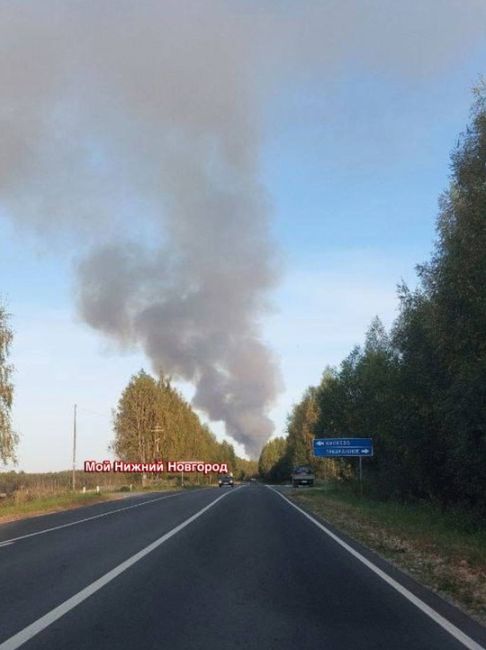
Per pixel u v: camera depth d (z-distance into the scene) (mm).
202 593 12125
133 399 100000
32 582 13320
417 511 31422
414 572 14727
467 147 19047
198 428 116625
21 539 21938
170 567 15211
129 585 12891
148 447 98562
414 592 12297
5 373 43719
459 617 10266
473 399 19766
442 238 21891
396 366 33438
